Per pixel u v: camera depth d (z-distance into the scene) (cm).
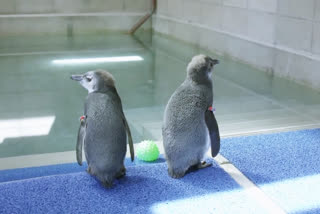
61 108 395
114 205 198
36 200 200
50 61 611
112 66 589
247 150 255
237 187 213
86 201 200
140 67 585
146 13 927
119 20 919
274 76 529
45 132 336
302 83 480
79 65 588
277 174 228
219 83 495
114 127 201
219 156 245
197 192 208
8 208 194
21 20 839
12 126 347
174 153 216
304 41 473
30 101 416
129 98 434
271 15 528
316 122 331
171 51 708
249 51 584
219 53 670
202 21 721
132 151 211
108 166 203
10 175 246
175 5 820
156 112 385
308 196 209
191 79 218
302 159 246
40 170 253
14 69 554
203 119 214
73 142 318
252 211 196
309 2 455
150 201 201
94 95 206
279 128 299
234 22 620
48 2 856
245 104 404
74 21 881
